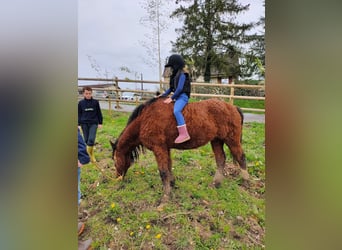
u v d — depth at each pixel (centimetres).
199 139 162
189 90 162
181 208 159
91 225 154
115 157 165
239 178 161
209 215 158
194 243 151
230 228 154
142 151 167
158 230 155
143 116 164
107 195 159
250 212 155
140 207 159
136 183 163
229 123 163
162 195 162
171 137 161
